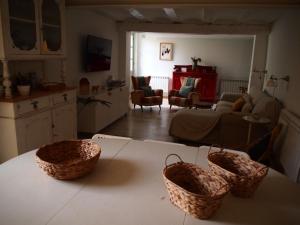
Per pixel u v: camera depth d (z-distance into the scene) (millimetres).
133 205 1008
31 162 1357
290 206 1056
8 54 2316
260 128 3576
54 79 3670
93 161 1217
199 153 1558
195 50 8188
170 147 1643
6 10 2262
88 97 4023
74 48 4082
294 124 2756
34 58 2676
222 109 4488
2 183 1140
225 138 3785
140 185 1158
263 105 3602
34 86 3039
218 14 4383
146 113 6020
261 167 1146
